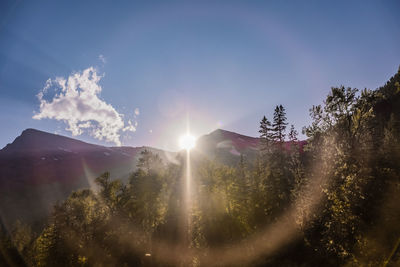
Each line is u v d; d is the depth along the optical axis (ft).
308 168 56.85
